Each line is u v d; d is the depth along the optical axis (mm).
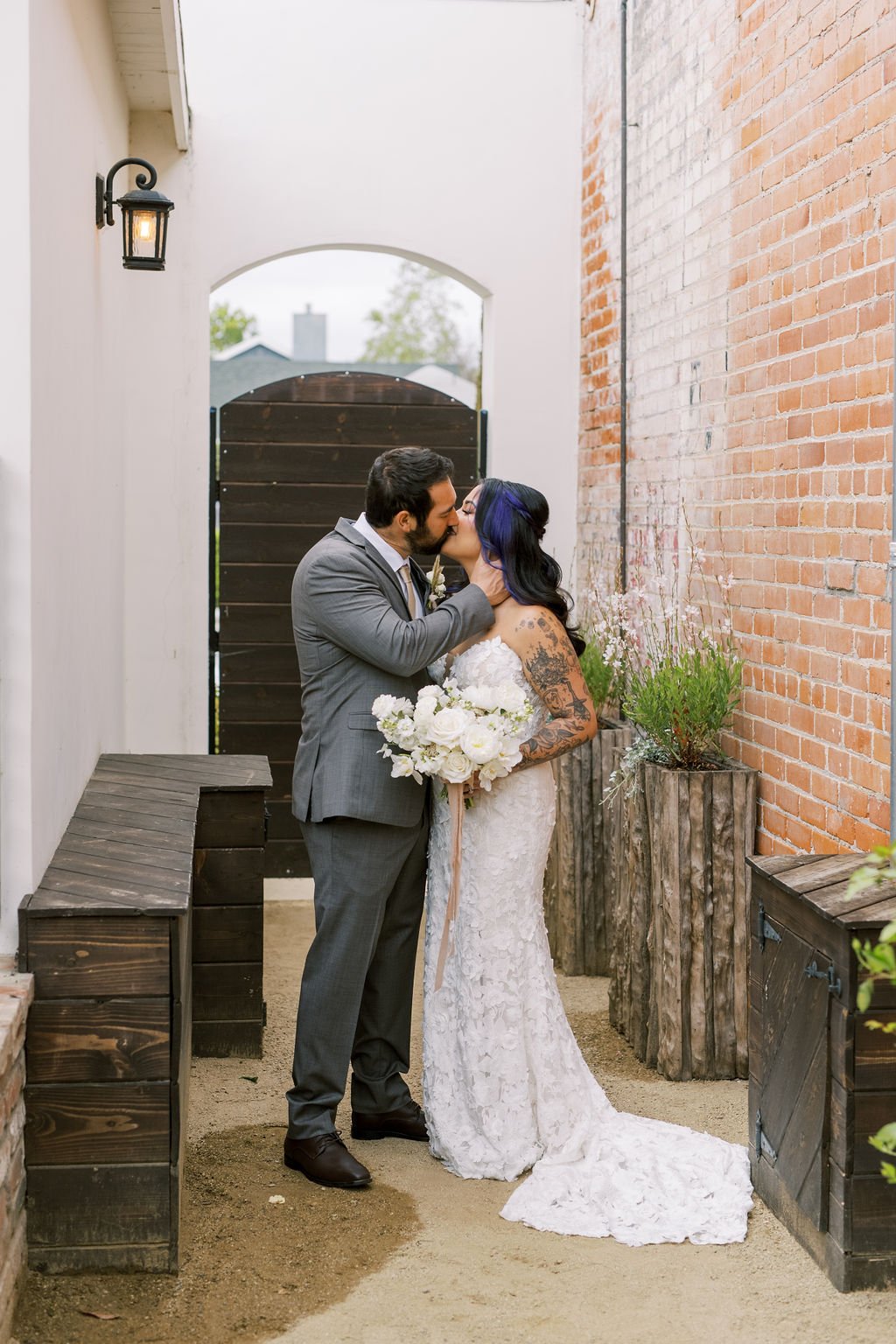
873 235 3289
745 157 4180
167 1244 2805
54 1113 2738
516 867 3379
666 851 4070
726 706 4145
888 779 3215
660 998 4121
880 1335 2609
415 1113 3652
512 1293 2797
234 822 4188
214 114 5988
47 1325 2621
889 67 3189
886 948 2146
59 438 3215
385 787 3293
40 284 2879
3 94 2705
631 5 5422
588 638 5629
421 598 3568
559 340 6355
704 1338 2613
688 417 4781
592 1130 3449
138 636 6109
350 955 3318
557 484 6418
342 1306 2738
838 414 3504
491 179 6234
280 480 6195
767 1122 3178
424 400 6273
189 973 3217
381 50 6094
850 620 3441
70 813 3484
